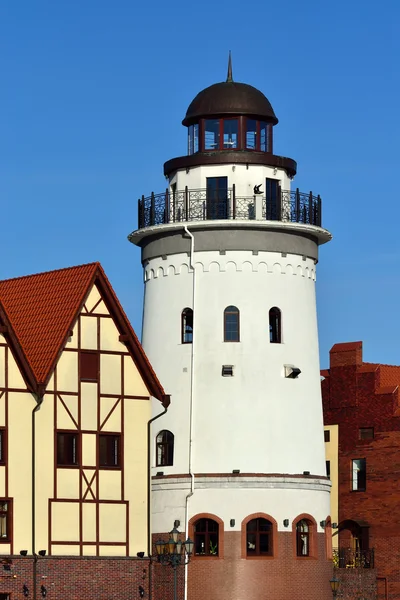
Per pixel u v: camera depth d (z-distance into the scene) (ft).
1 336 209.26
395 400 265.34
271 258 236.22
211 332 234.17
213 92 241.55
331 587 231.71
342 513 268.62
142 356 221.46
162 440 235.20
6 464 207.62
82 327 217.77
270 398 232.94
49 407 212.64
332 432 272.72
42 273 230.68
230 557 227.40
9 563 205.77
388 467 263.70
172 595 228.22
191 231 236.63
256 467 230.48
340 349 274.16
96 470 216.13
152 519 233.76
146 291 243.60
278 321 236.22
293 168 242.17
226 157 236.84
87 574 212.43
